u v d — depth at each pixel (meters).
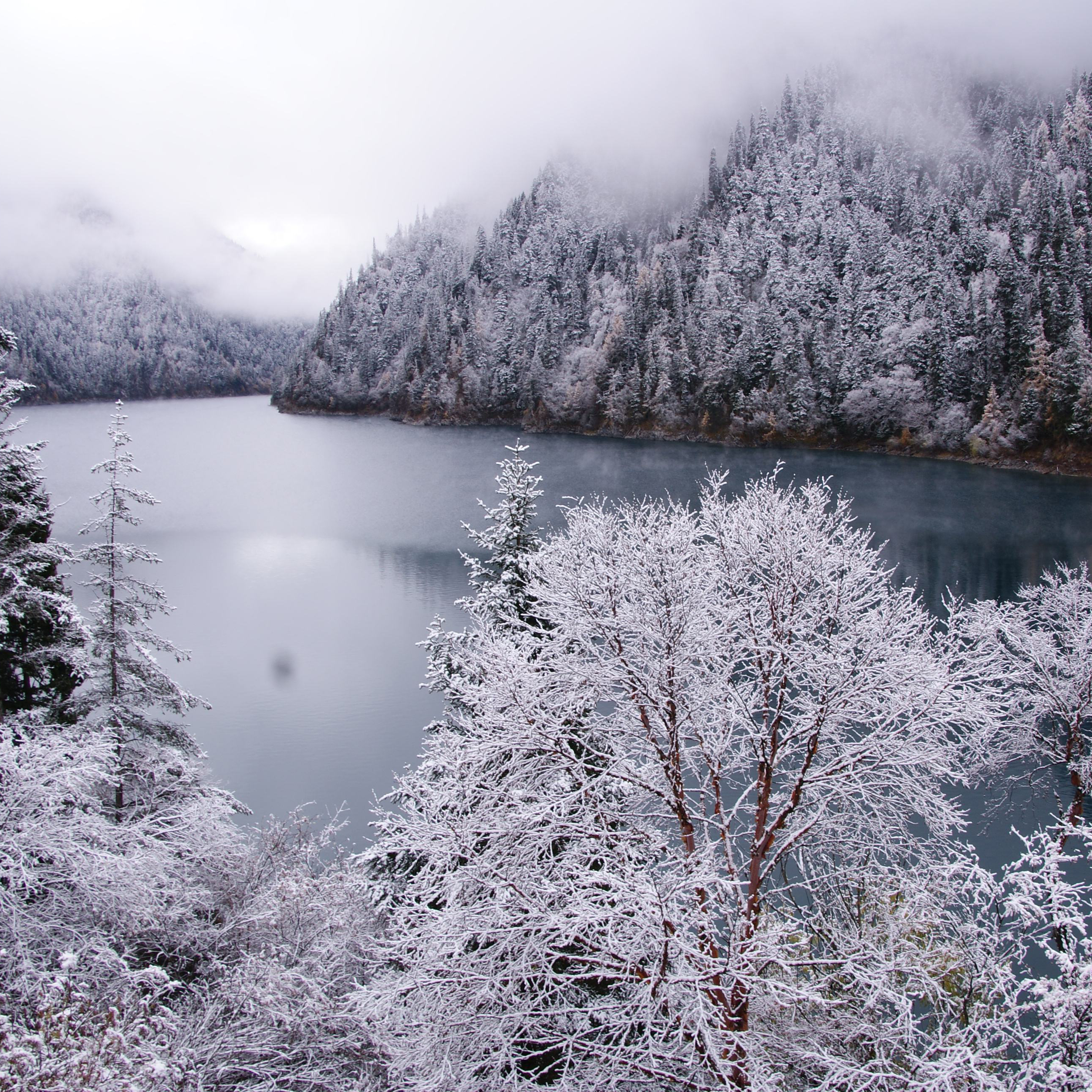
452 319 176.62
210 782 25.36
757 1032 7.75
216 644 47.19
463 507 87.88
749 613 9.61
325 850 19.34
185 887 10.81
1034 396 91.88
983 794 23.42
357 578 62.81
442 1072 7.66
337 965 11.47
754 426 114.00
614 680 9.70
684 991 7.37
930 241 131.00
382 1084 9.64
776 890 9.37
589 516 10.72
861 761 9.02
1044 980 6.09
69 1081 5.72
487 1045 7.81
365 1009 8.60
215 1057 8.62
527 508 15.14
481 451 123.19
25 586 11.97
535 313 167.38
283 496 94.38
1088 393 86.81
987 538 63.09
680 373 126.50
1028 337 95.19
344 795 28.61
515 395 151.12
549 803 8.75
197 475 107.62
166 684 13.33
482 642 11.44
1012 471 90.50
